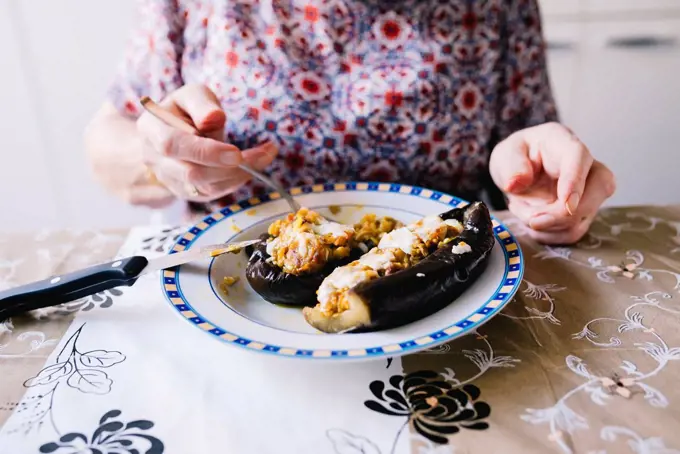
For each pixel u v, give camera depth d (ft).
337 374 1.92
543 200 2.72
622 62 6.22
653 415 1.72
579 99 6.44
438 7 3.20
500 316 2.17
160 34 3.38
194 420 1.76
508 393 1.82
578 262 2.49
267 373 1.93
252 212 2.64
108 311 2.25
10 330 2.15
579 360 1.94
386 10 3.16
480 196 3.60
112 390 1.87
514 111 3.56
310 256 2.14
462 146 3.38
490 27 3.29
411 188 2.74
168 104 2.76
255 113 3.24
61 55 6.07
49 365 1.99
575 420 1.71
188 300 2.07
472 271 2.06
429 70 3.20
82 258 2.63
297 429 1.72
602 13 6.01
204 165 2.60
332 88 3.25
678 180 6.75
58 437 1.71
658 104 6.40
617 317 2.15
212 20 3.29
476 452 1.63
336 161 3.32
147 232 2.84
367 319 1.88
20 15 5.87
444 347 2.02
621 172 6.78
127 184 3.34
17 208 6.82
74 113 6.33
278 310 2.18
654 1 5.93
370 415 1.76
